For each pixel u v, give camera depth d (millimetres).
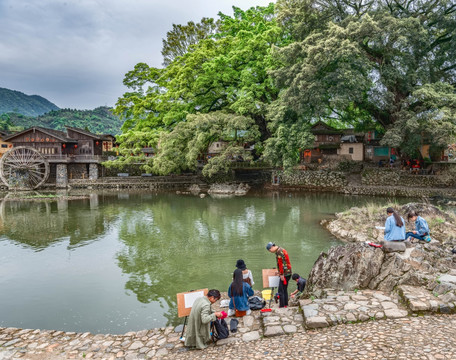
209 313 6000
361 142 42344
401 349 4691
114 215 25719
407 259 7738
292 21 34875
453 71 32250
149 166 49000
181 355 5883
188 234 19203
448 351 4508
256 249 15828
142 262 14188
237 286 7051
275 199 34156
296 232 19094
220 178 50375
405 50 28391
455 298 6066
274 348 5363
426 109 29312
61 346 6934
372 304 6473
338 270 7938
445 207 25656
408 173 34875
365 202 29500
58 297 10664
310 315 6168
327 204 29484
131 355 6273
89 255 15281
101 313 9500
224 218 24047
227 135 39406
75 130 50844
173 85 43188
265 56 36094
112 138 58906
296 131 31922
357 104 33719
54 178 50781
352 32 26734
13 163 46938
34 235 19188
